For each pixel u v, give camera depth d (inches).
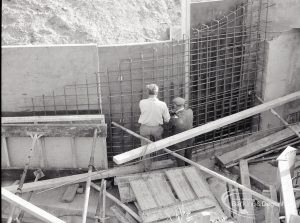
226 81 320.2
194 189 255.3
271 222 231.5
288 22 302.7
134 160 287.4
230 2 298.5
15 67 258.2
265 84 320.8
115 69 273.9
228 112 330.6
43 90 267.9
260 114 327.6
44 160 274.2
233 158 302.5
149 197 250.1
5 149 268.8
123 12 321.4
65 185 267.7
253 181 287.6
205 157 313.0
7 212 245.0
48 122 265.4
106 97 281.0
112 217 253.4
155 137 271.6
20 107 271.6
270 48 309.1
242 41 311.1
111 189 274.1
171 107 301.0
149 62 278.7
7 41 292.7
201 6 288.4
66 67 261.4
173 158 299.7
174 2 335.3
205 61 302.7
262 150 313.1
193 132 275.6
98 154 274.7
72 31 304.2
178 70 291.0
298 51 321.7
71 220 253.9
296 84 334.3
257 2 305.0
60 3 317.4
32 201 257.9
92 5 319.9
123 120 292.0
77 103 274.4
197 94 310.3
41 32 300.5
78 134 262.7
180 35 299.7
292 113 339.9
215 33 298.4
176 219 237.5
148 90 255.4
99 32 306.7
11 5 312.2
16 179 278.5
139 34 310.3
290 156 256.4
